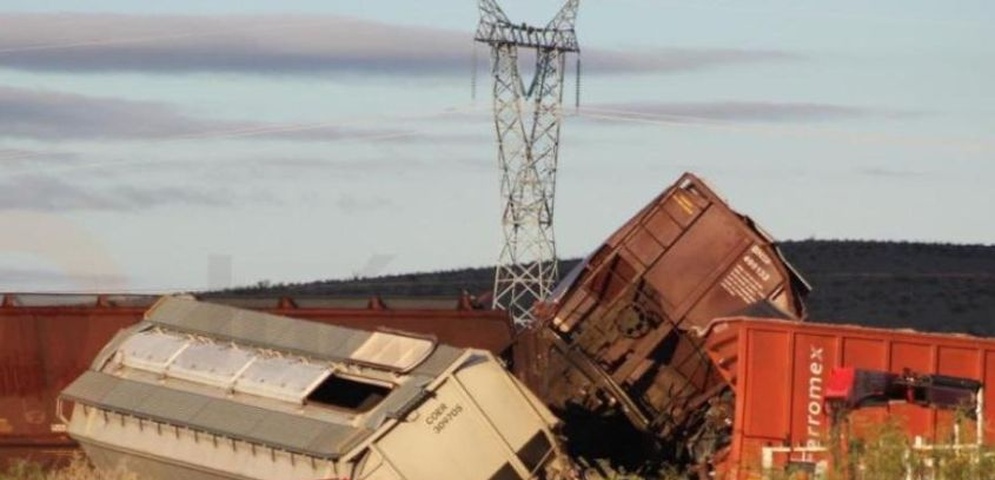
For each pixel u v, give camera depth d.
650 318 79.62
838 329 67.94
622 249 80.75
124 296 80.00
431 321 81.19
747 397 67.25
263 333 68.62
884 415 59.81
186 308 72.06
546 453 63.94
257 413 64.69
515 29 150.12
